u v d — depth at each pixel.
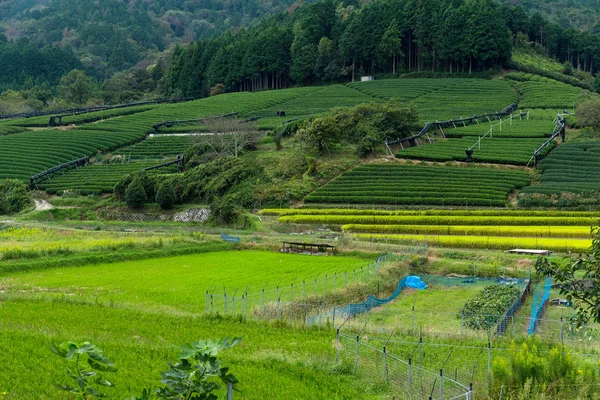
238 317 36.31
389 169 100.81
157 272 54.22
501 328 37.00
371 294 46.81
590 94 163.38
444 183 93.38
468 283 52.91
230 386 16.47
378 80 198.12
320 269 55.56
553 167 99.06
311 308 39.81
